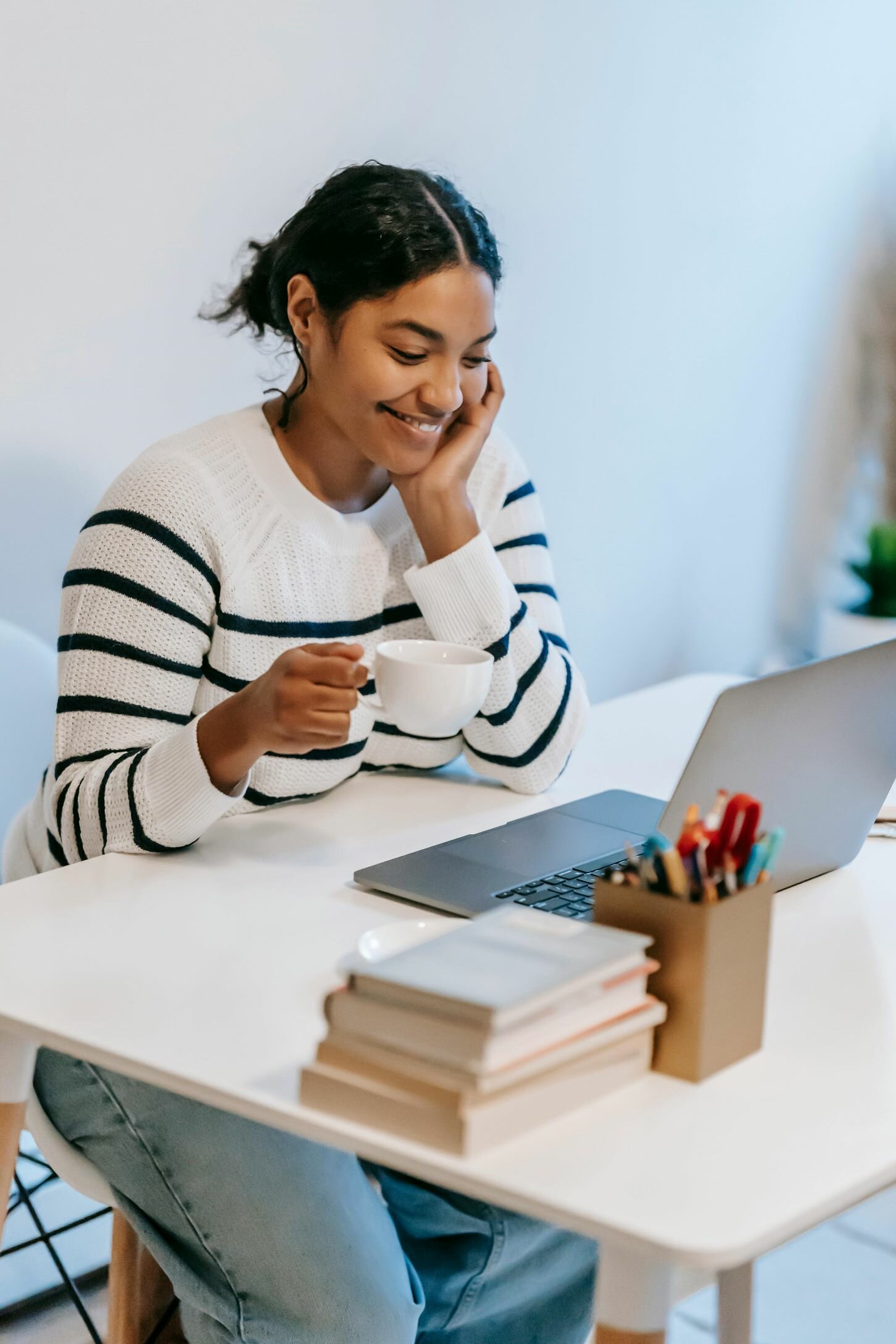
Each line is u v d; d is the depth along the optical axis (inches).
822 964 41.4
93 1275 70.6
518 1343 51.6
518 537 64.9
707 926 32.9
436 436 56.0
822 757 45.0
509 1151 30.3
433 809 56.2
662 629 122.6
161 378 81.4
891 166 133.6
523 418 103.5
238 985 39.1
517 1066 30.1
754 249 120.8
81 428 78.3
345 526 58.1
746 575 130.6
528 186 99.3
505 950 32.4
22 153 72.8
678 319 115.0
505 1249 47.7
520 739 58.0
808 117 122.4
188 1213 45.6
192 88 79.0
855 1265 72.7
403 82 89.7
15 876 59.5
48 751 63.6
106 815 49.4
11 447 75.4
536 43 97.1
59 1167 47.4
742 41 113.4
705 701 72.7
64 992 38.4
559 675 59.6
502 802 57.7
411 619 60.6
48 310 75.5
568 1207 28.4
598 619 115.3
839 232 129.7
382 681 50.5
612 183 105.7
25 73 72.0
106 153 76.2
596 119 103.0
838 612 140.8
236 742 47.3
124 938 42.3
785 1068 34.8
